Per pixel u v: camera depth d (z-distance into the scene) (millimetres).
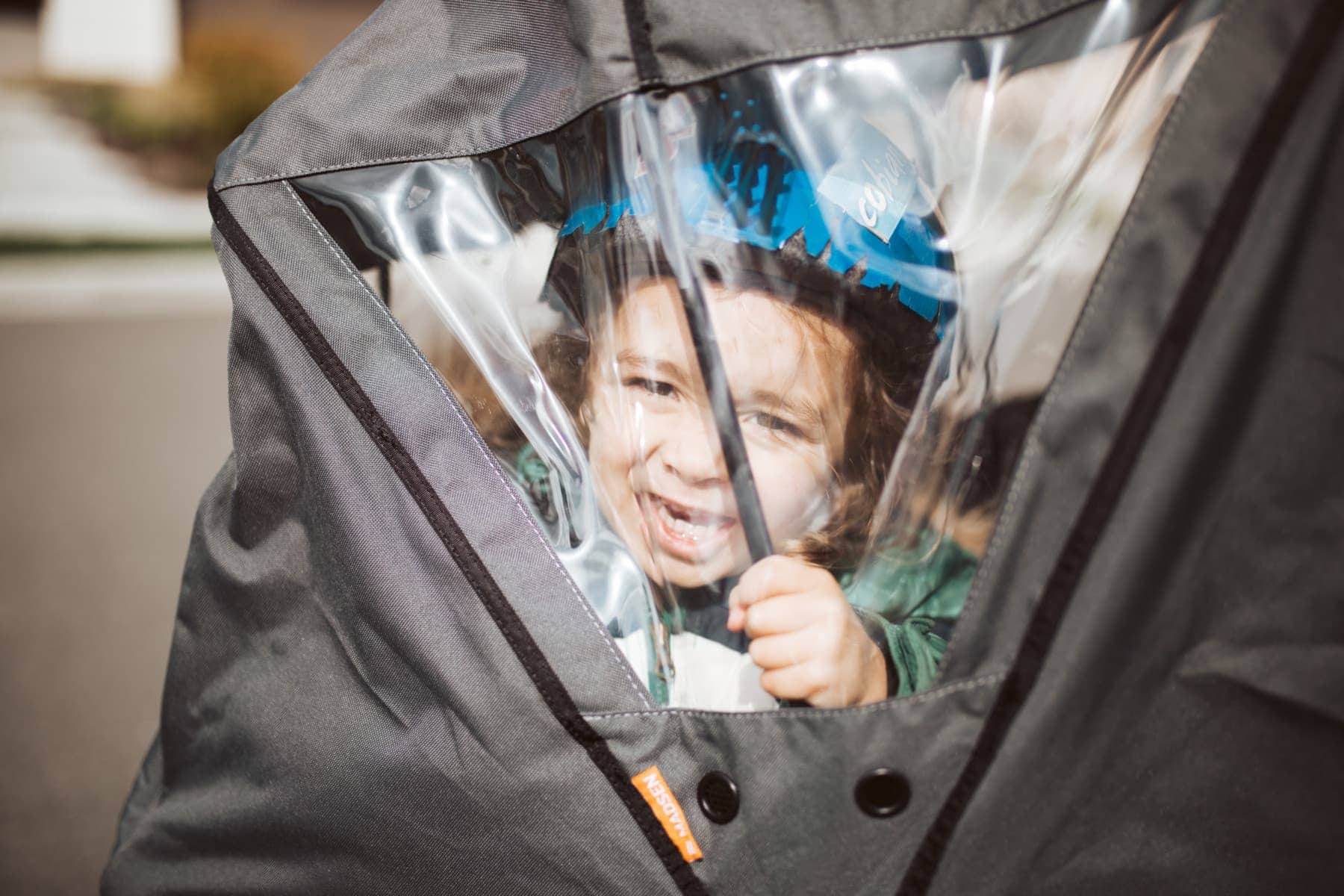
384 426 744
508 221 808
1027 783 669
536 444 819
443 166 786
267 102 9703
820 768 690
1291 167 625
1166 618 683
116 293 6551
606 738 732
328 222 769
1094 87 756
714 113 791
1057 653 661
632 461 857
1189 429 649
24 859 1877
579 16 734
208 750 842
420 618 744
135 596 2781
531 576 740
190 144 9477
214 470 3643
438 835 759
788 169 807
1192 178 629
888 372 851
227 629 827
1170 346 640
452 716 748
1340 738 659
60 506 3311
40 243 7516
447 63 757
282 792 801
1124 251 642
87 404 4309
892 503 871
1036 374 800
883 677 835
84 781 2080
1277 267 638
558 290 840
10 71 10008
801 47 699
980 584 675
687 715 727
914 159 804
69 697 2342
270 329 754
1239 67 621
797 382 854
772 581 837
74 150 9273
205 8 10555
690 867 722
